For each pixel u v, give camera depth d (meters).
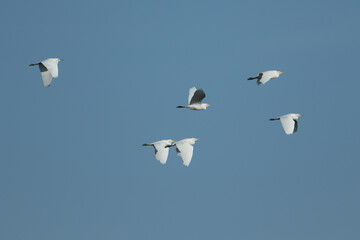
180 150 48.06
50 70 51.16
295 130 49.09
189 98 53.59
